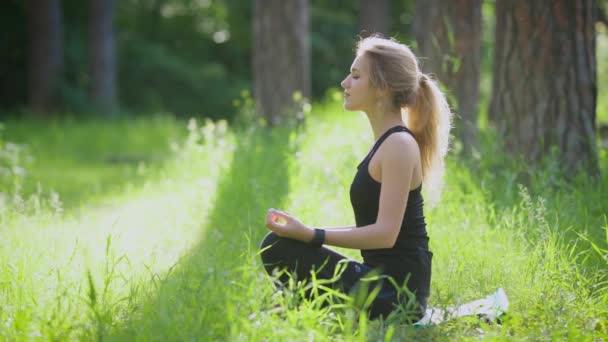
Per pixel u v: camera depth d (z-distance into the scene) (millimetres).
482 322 3287
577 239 4043
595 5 6043
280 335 2896
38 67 21797
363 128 7426
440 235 4551
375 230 3178
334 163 6613
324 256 3322
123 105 27859
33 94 21781
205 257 4297
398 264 3277
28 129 15539
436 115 3475
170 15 32594
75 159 13219
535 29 5988
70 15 27234
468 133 7129
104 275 3543
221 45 32625
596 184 5633
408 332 3168
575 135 5949
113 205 7410
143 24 32188
